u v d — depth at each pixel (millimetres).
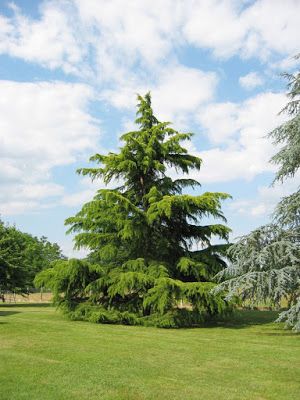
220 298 18484
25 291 42125
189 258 20328
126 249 22688
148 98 23531
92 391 7973
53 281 20391
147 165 21609
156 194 21000
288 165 13898
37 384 8328
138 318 19562
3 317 21938
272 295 13430
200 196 20312
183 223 22484
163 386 8406
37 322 18531
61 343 13039
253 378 9164
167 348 12617
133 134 22688
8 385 8227
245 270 14414
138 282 19156
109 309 20766
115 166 21500
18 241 41938
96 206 20422
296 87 14180
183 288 18328
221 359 11078
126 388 8211
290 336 15891
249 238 14109
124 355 11344
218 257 21281
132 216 21000
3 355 10992
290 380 9039
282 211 14094
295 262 13641
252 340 14703
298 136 13492
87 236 21219
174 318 19203
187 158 23109
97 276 21000
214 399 7652
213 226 21328
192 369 9883
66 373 9203
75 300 21812
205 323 21000
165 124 22703
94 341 13602
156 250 22125
